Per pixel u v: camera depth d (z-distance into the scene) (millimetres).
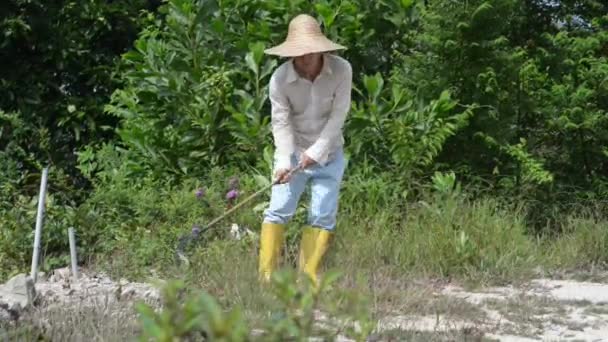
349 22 14242
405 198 12984
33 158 15375
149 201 12492
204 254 11250
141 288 10312
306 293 4609
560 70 15094
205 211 12250
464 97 14195
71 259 11422
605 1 16328
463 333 8867
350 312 5309
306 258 10812
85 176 14898
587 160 14930
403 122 13273
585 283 11781
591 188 14742
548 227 13648
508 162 14156
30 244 11898
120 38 17266
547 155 15141
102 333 8320
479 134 13836
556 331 9344
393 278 11141
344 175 13336
